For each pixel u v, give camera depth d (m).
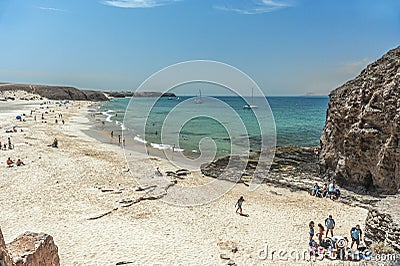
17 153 29.16
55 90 149.38
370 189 20.11
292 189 21.42
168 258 11.59
